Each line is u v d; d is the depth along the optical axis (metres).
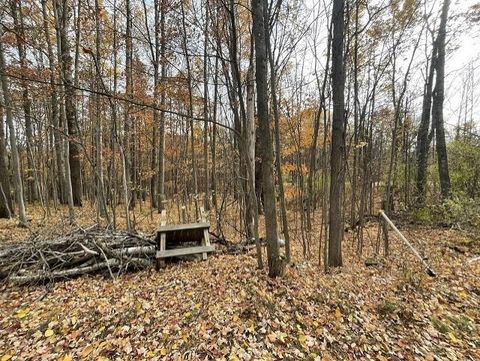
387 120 12.95
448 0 9.66
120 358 3.07
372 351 3.21
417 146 13.20
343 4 5.50
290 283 4.73
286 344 3.30
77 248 5.89
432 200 10.60
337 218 6.16
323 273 5.64
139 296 4.52
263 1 4.78
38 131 16.77
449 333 3.50
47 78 8.16
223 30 6.08
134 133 14.80
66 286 5.04
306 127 11.20
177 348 3.21
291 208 15.07
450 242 7.59
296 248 8.55
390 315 3.92
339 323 3.69
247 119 7.26
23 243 6.05
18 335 3.59
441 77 10.24
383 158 15.74
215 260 6.23
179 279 5.20
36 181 15.53
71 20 9.85
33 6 9.36
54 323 3.76
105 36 9.53
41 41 9.47
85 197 22.06
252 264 5.75
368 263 6.47
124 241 6.32
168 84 9.53
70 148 14.58
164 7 7.64
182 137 15.99
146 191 20.34
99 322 3.78
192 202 15.27
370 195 12.56
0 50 8.62
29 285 5.05
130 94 9.03
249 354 3.09
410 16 7.07
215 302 4.17
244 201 8.21
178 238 6.75
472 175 11.04
